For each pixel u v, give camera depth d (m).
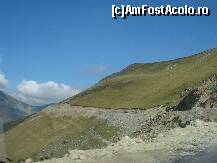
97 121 192.12
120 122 173.25
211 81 93.94
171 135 28.91
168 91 186.88
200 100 87.44
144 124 151.62
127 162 21.30
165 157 22.70
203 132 29.81
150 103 180.12
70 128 198.25
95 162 20.95
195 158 22.61
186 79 189.00
